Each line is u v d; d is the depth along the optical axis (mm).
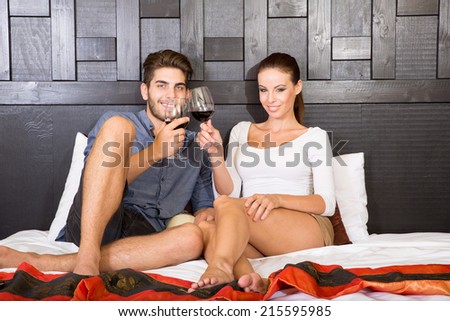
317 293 1375
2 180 2557
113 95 2547
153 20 2559
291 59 2322
